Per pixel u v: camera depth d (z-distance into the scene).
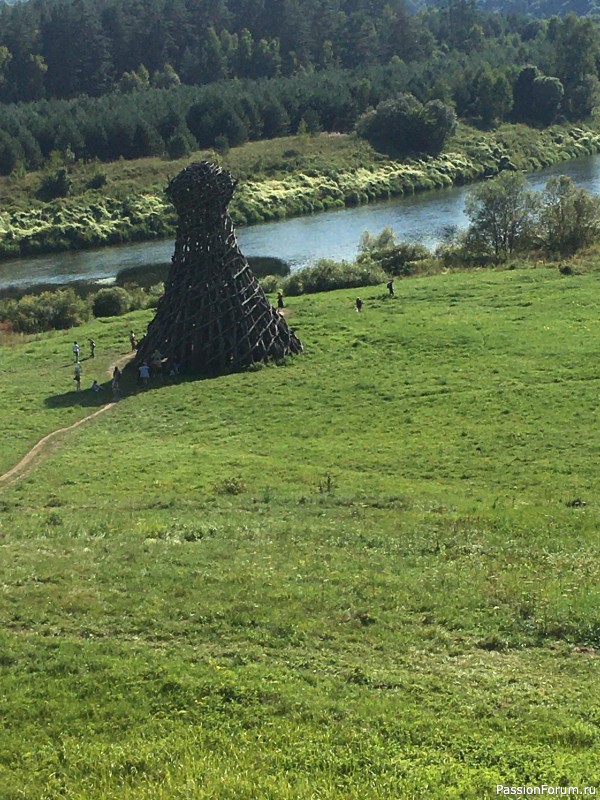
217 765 17.25
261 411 52.75
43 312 82.38
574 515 33.19
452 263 95.12
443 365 58.16
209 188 59.97
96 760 17.70
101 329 75.44
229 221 62.22
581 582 25.91
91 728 18.92
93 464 44.84
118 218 136.50
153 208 139.38
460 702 19.28
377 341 64.38
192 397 56.12
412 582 26.36
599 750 17.33
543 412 48.19
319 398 54.12
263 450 46.25
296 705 19.27
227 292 61.41
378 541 30.72
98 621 23.94
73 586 26.39
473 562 28.23
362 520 33.81
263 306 62.84
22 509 38.34
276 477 41.41
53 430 51.88
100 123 160.75
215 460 44.62
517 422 47.19
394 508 35.59
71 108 175.25
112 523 34.19
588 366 54.97
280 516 34.78
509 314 68.12
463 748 17.50
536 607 24.03
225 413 52.88
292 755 17.45
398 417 49.78
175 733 18.55
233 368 61.03
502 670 20.89
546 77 192.25
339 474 41.56
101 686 20.42
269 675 20.73
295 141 169.75
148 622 23.78
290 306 76.12
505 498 36.59
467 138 176.75
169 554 29.47
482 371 56.12
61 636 23.16
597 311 66.75
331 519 34.09
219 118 168.50
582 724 18.23
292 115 180.62
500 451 43.19
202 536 32.00
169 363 61.25
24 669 21.39
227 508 36.38
